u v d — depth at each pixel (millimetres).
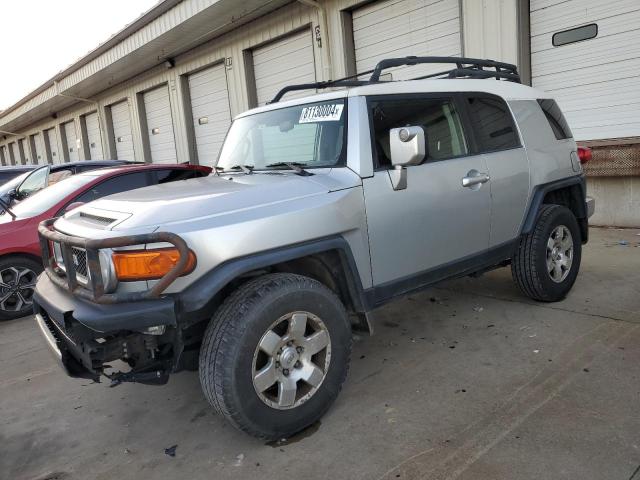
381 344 4086
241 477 2602
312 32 11102
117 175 6262
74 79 18141
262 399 2699
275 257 2746
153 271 2496
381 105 3416
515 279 4539
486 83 4227
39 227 3291
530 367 3465
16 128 29922
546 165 4418
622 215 7453
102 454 2938
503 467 2477
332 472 2568
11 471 2846
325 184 3064
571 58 7734
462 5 8609
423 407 3090
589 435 2664
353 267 3088
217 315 2689
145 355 2854
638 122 7250
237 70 13375
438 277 3672
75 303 2693
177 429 3127
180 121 16016
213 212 2686
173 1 12070
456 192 3645
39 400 3680
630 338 3742
